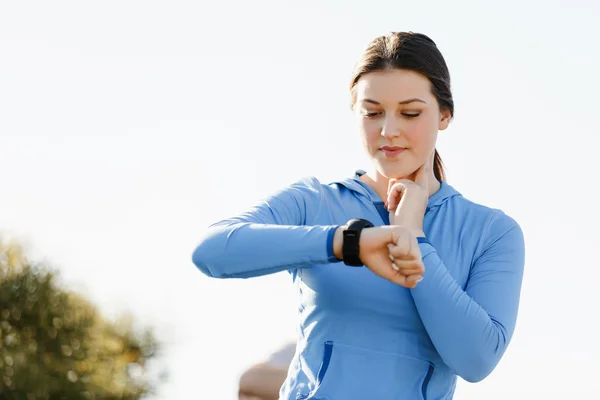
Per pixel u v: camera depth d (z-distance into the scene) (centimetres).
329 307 304
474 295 310
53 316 2122
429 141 311
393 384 298
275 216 311
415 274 272
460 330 293
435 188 329
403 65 306
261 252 284
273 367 393
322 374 301
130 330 2167
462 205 325
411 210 308
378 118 312
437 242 317
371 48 313
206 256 292
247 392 393
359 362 299
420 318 301
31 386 2088
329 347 303
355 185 325
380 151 312
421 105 308
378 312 300
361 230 275
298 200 318
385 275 274
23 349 2111
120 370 2158
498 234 319
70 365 2133
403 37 311
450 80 318
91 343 2153
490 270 313
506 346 304
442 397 308
